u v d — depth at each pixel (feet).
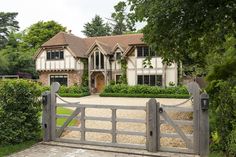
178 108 21.16
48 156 20.90
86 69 99.55
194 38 28.96
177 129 21.27
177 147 22.70
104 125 31.83
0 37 171.53
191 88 20.86
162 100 70.44
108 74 96.12
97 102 65.82
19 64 130.31
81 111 24.25
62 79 100.78
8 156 20.95
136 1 26.53
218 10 22.86
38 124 26.48
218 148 20.79
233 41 29.53
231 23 24.30
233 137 18.84
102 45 96.22
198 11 23.66
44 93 25.03
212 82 24.81
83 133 24.08
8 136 24.14
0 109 24.14
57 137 24.95
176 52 32.48
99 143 23.44
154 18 25.17
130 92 83.51
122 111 43.83
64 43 97.04
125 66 93.15
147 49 89.61
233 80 21.76
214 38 26.96
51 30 154.10
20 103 25.08
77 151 22.25
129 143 23.11
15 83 25.17
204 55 35.42
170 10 23.59
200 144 20.48
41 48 101.04
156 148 21.53
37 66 102.58
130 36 104.37
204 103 20.27
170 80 87.40
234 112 19.51
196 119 20.75
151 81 89.81
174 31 25.79
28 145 23.88
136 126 30.71
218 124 20.71
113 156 20.85
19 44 155.94
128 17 27.78
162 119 21.91
